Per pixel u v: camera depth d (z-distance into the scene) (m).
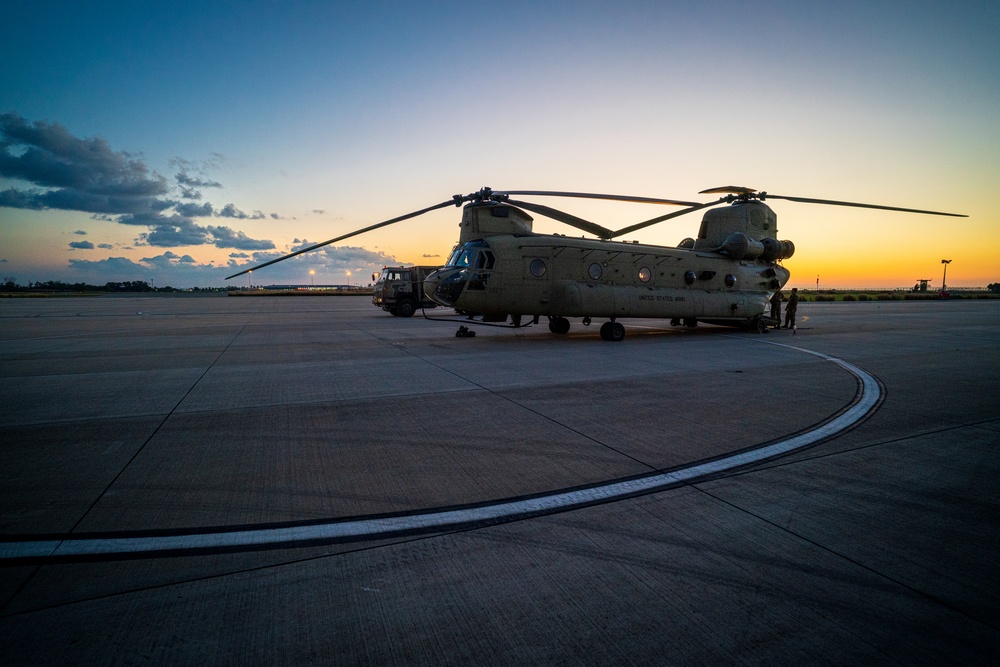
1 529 2.96
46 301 50.97
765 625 2.13
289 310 31.44
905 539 2.86
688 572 2.52
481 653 1.97
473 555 2.69
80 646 1.98
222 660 1.92
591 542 2.82
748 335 15.42
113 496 3.46
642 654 1.96
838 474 3.84
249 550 2.74
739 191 15.73
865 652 1.97
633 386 7.21
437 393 6.77
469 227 13.23
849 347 12.05
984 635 2.05
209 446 4.56
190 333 15.75
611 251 13.76
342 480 3.75
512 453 4.34
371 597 2.32
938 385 7.28
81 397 6.56
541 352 11.07
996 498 3.42
